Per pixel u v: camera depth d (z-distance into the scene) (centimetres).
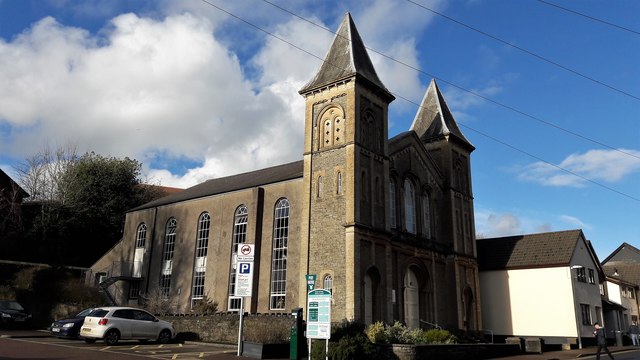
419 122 4134
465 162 4031
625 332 4622
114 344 2281
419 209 3462
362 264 2709
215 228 3712
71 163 5291
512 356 2623
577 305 3650
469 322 3619
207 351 2127
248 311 3192
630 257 6969
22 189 4903
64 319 2580
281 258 3200
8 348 1931
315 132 3064
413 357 2045
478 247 4284
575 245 3809
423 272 3338
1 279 3831
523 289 3841
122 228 5344
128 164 5681
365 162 2934
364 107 3047
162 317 2912
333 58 3203
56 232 4844
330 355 1873
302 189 3206
